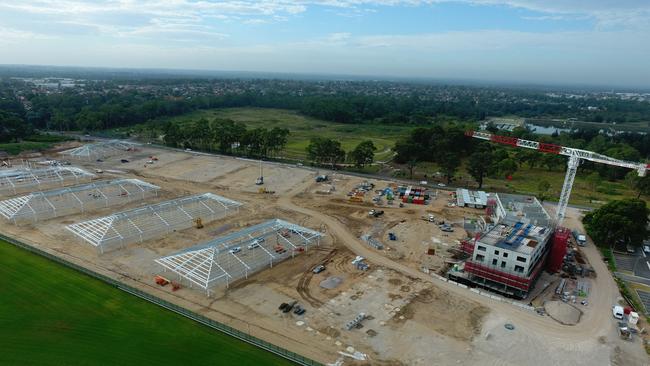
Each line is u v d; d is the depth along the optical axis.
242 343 65.19
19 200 118.00
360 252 102.75
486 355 65.25
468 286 89.56
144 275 86.31
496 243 89.75
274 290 82.31
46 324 67.75
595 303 83.75
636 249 113.69
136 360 60.03
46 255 91.19
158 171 175.75
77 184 150.50
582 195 168.38
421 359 63.50
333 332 69.19
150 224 112.19
